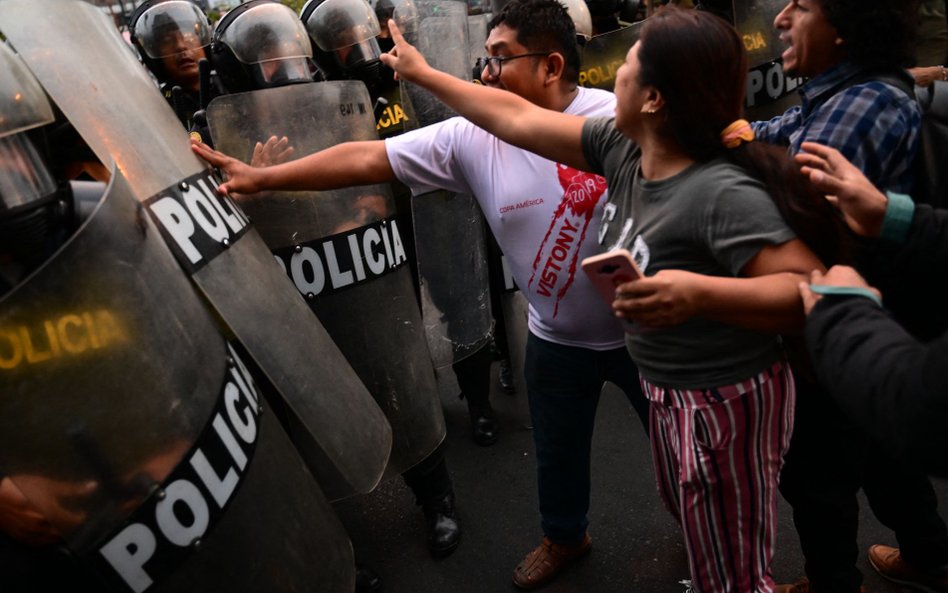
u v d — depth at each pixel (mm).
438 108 2527
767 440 1375
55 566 948
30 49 1162
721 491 1388
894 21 1430
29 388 845
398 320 1949
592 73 2904
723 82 1199
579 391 1949
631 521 2400
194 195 1381
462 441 3006
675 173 1261
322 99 1803
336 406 1432
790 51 1579
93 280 918
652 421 1570
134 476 937
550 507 2105
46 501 866
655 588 2121
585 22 2812
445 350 2361
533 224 1753
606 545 2305
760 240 1146
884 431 877
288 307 1451
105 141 1205
